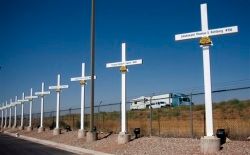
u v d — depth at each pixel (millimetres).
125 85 24453
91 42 26453
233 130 25406
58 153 21891
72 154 21281
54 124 55719
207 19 17469
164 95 48688
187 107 45812
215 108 41625
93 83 26641
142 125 38062
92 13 26484
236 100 42594
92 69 26500
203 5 17562
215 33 17172
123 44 24922
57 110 38156
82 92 31156
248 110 37250
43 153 21875
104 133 30203
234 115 36156
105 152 21438
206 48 17344
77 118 56250
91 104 26719
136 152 19562
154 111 47719
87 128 40406
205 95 17094
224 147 16547
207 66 17219
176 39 17969
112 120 46719
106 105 31578
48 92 46969
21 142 32844
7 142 32844
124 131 23562
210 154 15875
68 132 36750
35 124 67250
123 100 24203
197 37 17547
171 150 18219
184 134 25688
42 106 47125
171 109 46906
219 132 17766
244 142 17250
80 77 31375
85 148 24453
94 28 26516
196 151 16891
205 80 17219
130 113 50188
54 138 34688
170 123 37188
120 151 20750
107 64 25375
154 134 27094
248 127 27531
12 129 65000
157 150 18922
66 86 38219
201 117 38062
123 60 24734
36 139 36875
